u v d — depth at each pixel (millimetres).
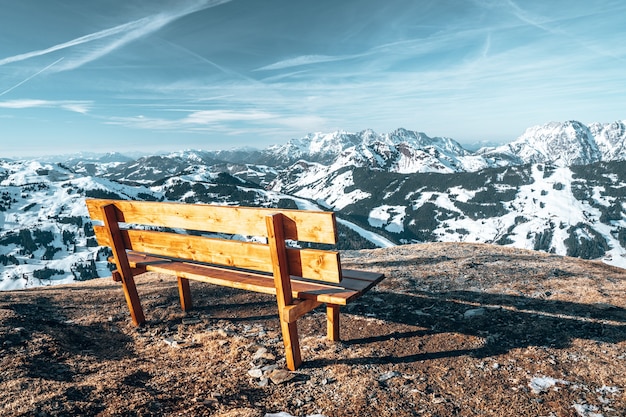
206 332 2590
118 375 1977
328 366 2111
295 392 1872
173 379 1976
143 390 1834
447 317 2766
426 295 3250
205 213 2170
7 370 1910
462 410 1741
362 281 2188
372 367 2105
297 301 2070
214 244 2166
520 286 3432
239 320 2824
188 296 3006
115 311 2994
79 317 2838
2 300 3096
